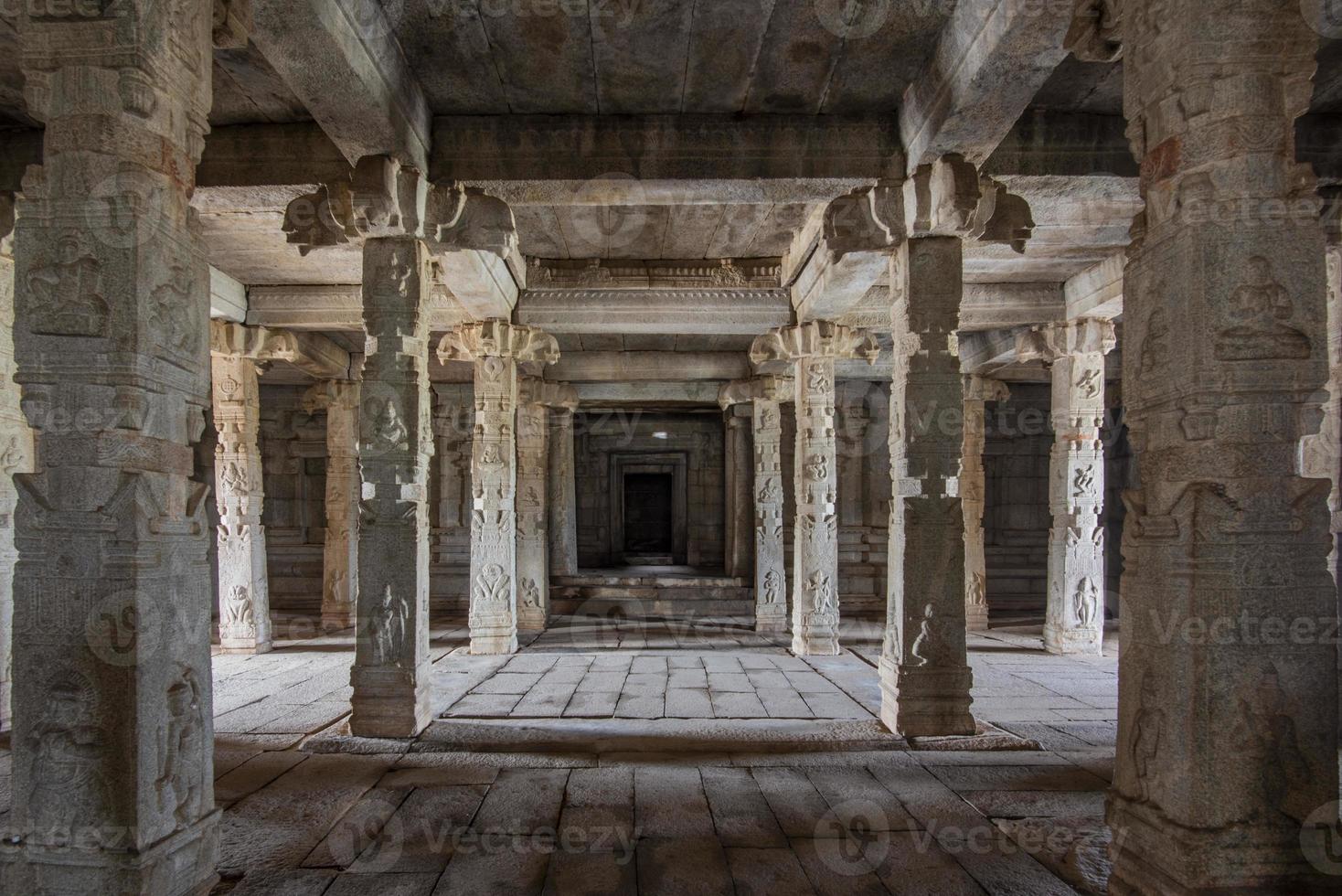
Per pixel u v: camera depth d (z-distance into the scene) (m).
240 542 10.30
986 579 16.47
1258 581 2.70
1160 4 2.92
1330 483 2.72
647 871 3.62
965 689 5.66
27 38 2.87
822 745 5.52
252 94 5.28
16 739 2.81
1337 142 5.67
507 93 5.42
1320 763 2.70
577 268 9.38
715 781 4.82
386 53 4.60
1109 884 3.11
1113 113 5.67
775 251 9.10
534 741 5.64
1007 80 4.27
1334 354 5.72
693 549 18.47
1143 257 3.04
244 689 7.91
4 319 6.18
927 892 3.43
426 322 5.86
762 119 5.73
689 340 12.50
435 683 8.13
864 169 5.70
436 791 4.62
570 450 16.30
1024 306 9.82
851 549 16.17
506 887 3.48
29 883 2.77
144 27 2.86
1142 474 3.07
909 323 5.67
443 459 16.19
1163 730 2.84
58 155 2.86
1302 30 2.74
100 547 2.80
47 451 2.83
